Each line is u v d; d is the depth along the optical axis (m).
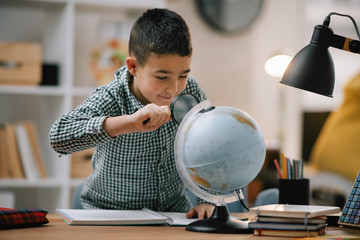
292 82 1.23
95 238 0.99
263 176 3.39
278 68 3.61
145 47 1.27
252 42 3.81
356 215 1.17
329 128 3.43
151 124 1.17
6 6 2.66
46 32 2.70
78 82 2.78
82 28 2.79
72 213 1.28
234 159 1.05
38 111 2.75
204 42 3.73
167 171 1.49
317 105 3.99
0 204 2.35
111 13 2.71
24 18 2.73
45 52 2.70
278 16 3.86
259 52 3.82
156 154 1.45
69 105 2.48
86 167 2.53
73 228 1.14
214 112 1.09
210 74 3.74
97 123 1.21
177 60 1.25
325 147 3.43
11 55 2.42
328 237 1.03
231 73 3.77
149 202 1.51
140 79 1.33
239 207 1.74
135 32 1.34
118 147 1.43
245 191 1.75
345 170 3.33
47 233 1.06
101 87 1.45
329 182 3.47
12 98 2.71
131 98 1.42
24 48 2.43
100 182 1.51
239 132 1.06
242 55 3.79
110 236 1.02
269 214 1.06
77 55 2.78
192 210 1.33
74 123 1.26
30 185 2.39
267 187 3.39
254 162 1.08
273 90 3.83
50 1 2.49
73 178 2.51
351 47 1.25
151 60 1.26
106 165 1.47
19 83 2.43
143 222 1.21
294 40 3.89
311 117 3.85
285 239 1.01
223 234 1.07
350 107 3.32
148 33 1.28
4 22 2.70
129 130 1.20
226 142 1.05
